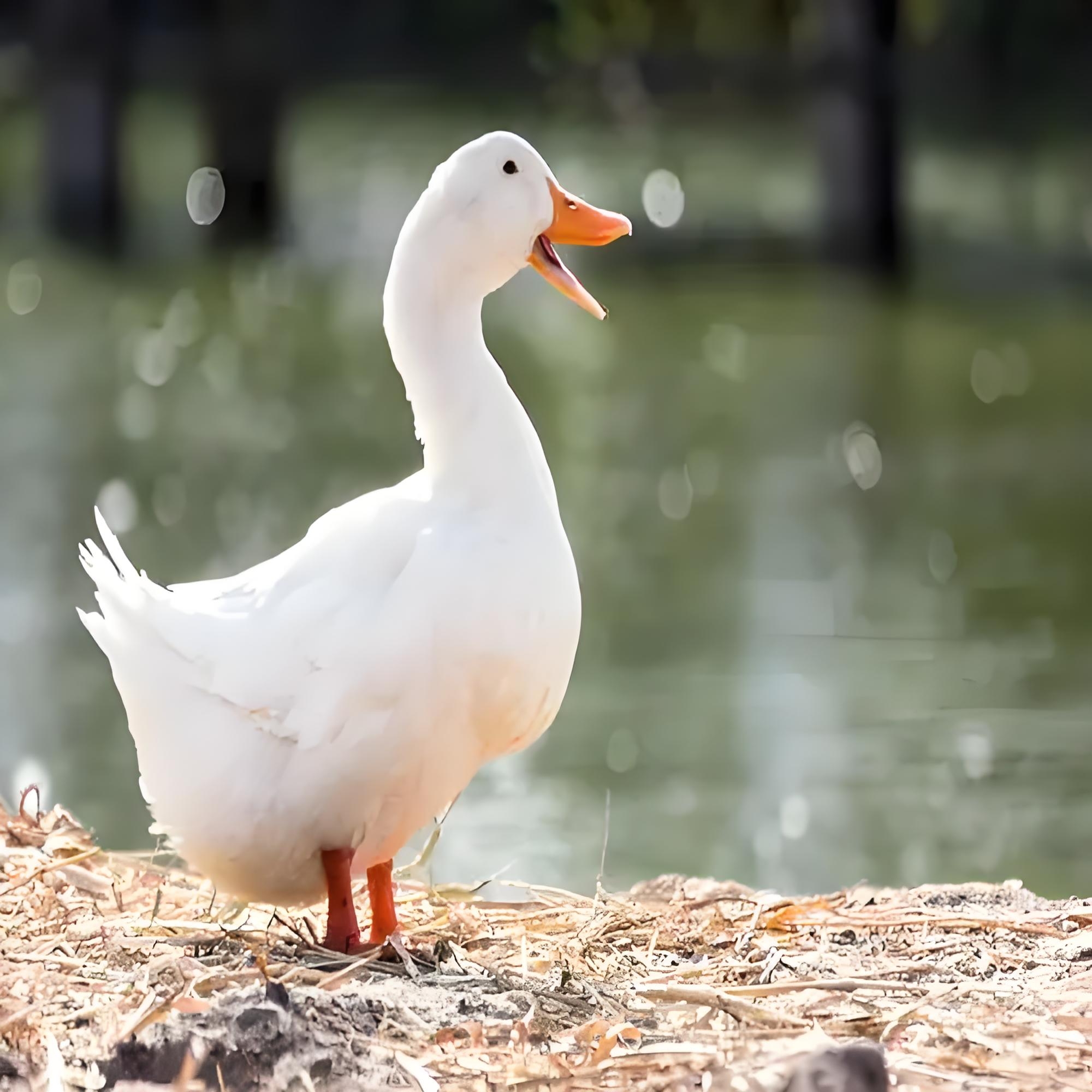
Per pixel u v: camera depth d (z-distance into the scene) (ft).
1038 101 121.39
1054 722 39.75
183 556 50.52
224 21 111.24
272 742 19.52
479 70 140.05
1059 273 98.78
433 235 21.11
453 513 20.24
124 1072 16.24
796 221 110.22
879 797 35.70
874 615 47.78
